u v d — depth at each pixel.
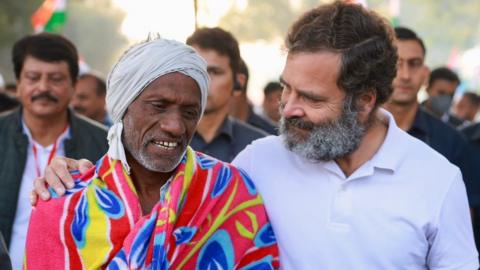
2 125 6.11
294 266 3.77
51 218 3.53
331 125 3.60
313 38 3.55
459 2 38.62
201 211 3.58
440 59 38.50
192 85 3.44
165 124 3.40
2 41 25.69
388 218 3.67
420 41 6.47
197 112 3.50
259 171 3.92
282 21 34.12
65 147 6.06
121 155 3.51
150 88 3.40
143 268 3.40
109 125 11.24
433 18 38.97
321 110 3.58
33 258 3.53
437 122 6.66
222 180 3.71
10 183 5.82
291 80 3.58
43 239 3.53
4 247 3.85
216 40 6.03
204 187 3.62
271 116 12.08
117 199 3.51
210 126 6.13
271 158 3.92
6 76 25.39
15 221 5.75
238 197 3.71
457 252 3.72
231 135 6.15
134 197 3.50
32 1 25.77
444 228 3.70
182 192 3.50
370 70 3.60
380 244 3.67
